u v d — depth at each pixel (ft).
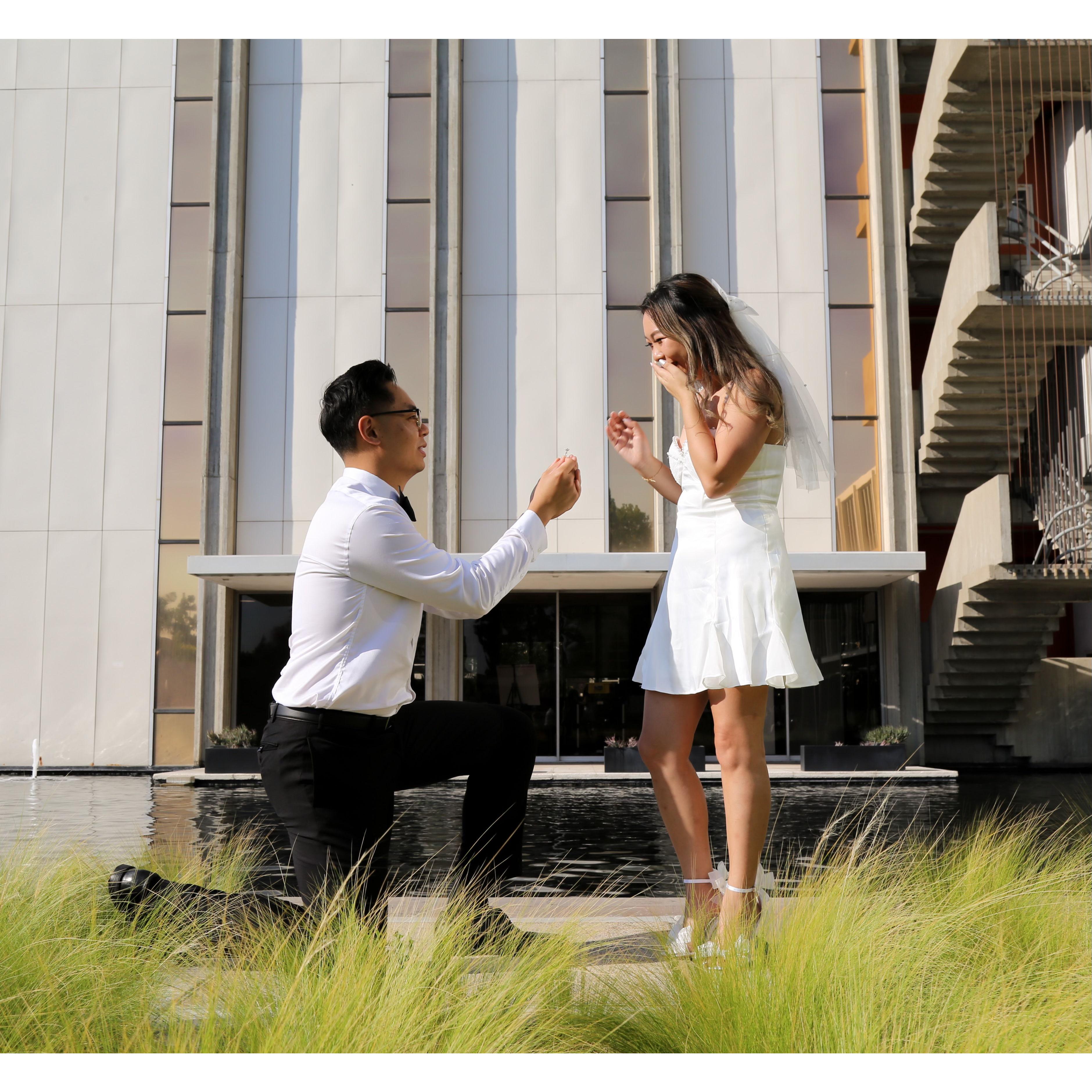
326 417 7.90
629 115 52.42
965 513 45.21
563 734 50.03
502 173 52.11
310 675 7.21
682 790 8.11
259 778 41.11
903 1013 5.45
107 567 50.11
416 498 49.44
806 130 52.13
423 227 51.93
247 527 50.24
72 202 52.39
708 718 50.03
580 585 49.44
